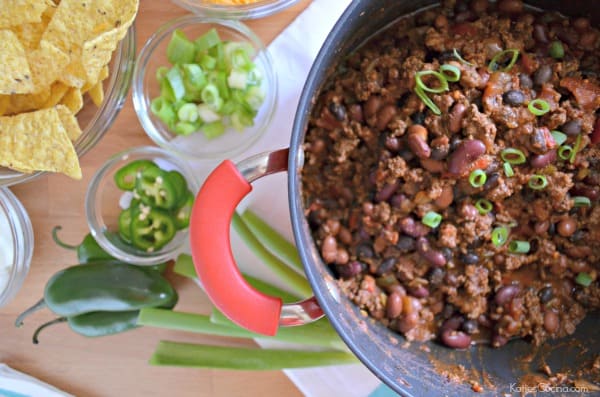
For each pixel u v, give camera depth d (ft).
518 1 1.35
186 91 1.53
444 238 1.31
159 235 1.55
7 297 1.57
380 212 1.32
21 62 1.36
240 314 1.19
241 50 1.51
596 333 1.41
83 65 1.37
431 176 1.30
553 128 1.30
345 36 1.29
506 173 1.29
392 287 1.37
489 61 1.33
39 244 1.57
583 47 1.36
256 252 1.51
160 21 1.54
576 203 1.34
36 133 1.40
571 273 1.39
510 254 1.36
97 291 1.51
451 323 1.38
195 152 1.56
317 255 1.36
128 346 1.59
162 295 1.52
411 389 1.27
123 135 1.56
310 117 1.36
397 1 1.33
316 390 1.56
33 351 1.60
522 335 1.40
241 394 1.58
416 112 1.30
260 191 1.50
